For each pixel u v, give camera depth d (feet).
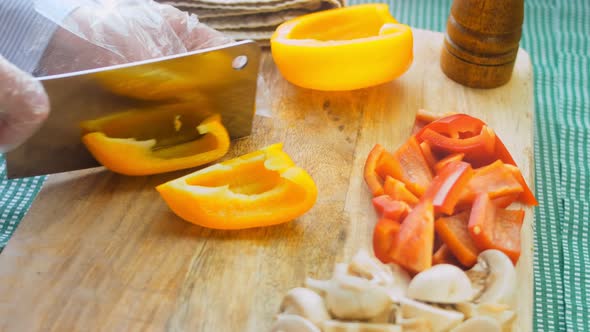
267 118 1.84
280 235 1.61
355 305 1.40
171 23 1.78
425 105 1.90
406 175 1.70
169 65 1.60
